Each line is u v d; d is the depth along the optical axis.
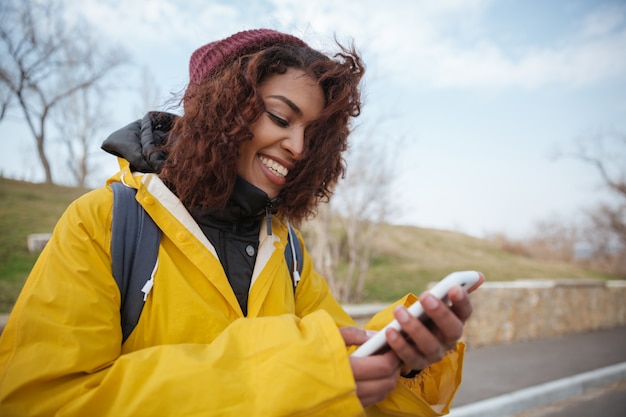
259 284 1.04
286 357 0.74
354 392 0.71
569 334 8.71
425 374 1.04
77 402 0.73
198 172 0.96
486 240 18.11
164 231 0.95
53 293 0.80
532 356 6.63
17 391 0.72
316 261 8.20
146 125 1.09
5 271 6.66
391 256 11.54
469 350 6.95
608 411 4.76
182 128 1.01
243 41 1.08
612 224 19.39
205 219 1.04
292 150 1.04
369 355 0.77
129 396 0.72
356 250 8.77
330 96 1.11
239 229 1.09
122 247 0.91
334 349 0.74
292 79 1.05
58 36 18.28
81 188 15.15
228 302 0.96
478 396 4.75
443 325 0.69
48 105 19.55
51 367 0.74
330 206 8.23
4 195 11.90
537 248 19.70
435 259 12.26
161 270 0.92
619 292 10.27
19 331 0.76
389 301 8.36
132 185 0.98
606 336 8.56
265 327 0.80
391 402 0.90
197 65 1.12
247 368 0.75
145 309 0.90
